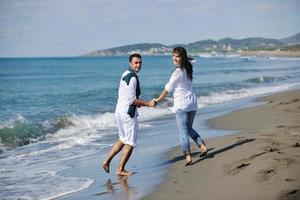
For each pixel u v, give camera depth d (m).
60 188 6.17
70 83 40.00
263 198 4.69
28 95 27.48
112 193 5.71
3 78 53.16
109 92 27.39
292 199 4.55
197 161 6.99
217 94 23.67
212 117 13.73
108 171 6.88
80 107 18.77
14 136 11.32
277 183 5.11
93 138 11.12
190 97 6.93
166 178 6.18
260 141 7.65
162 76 47.50
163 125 12.88
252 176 5.51
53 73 64.44
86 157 8.52
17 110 18.78
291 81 34.56
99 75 55.09
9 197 5.78
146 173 6.70
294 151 6.53
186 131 6.90
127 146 6.75
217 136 9.70
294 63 82.69
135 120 6.75
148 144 9.44
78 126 13.48
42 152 9.39
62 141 10.88
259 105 16.11
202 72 52.91
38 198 5.69
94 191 5.89
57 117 14.74
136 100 6.67
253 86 29.88
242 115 13.41
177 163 7.14
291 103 15.27
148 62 118.44
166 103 18.91
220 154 7.17
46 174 7.14
